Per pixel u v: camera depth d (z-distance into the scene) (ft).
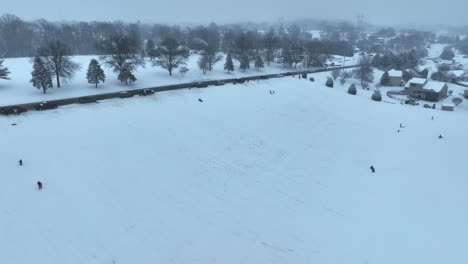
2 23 484.33
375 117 256.11
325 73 400.67
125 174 137.90
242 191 144.25
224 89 258.57
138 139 164.25
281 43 492.13
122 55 255.70
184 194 135.03
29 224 106.42
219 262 105.40
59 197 118.73
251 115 217.36
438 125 247.29
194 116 200.54
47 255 97.86
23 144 143.74
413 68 462.19
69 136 155.02
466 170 179.22
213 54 336.90
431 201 148.25
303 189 151.53
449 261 112.16
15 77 243.19
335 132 218.38
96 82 232.32
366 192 152.66
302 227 125.59
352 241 119.75
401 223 131.64
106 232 109.29
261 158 172.86
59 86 226.17
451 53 649.20
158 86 250.78
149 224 116.06
